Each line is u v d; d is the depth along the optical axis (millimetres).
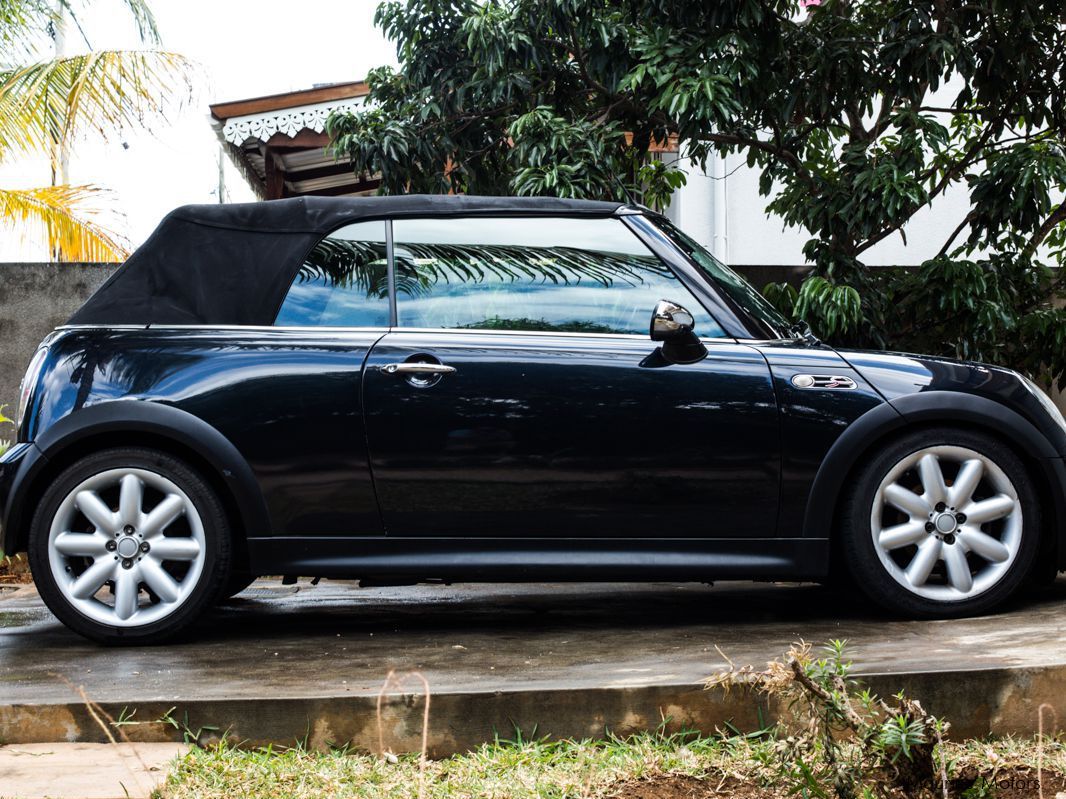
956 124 6828
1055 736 2688
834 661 2279
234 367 3695
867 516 3766
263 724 2693
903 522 3910
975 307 5863
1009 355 6527
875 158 5812
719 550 3709
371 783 2430
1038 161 5648
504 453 3639
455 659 3277
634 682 2758
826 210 5938
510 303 3811
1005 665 2787
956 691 2717
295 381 3670
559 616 4219
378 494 3652
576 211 3951
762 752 2352
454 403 3650
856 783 2111
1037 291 6594
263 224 3910
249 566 3662
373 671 3111
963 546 3783
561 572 3648
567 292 3836
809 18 6617
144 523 3689
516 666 3121
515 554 3656
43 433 3670
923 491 3828
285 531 3660
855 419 3713
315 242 3873
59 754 2592
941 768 2133
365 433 3648
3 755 2584
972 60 6035
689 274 3875
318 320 3793
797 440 3699
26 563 5805
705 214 10180
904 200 5609
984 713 2727
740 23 5680
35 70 7828
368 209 3914
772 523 3715
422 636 3779
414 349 3707
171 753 2586
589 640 3582
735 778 2418
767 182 7043
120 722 2688
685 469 3670
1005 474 3793
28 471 3646
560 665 3117
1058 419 3896
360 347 3715
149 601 3916
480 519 3664
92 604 3689
